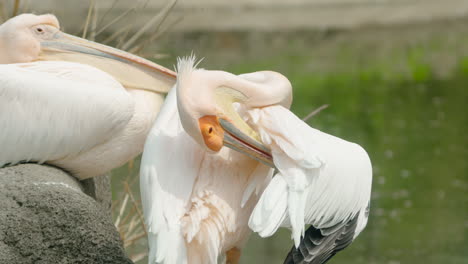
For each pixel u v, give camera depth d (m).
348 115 25.97
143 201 7.92
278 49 34.47
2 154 8.91
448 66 32.53
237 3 37.72
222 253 8.51
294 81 29.75
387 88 29.34
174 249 7.36
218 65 31.08
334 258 17.17
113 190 13.68
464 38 36.19
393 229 18.34
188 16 33.78
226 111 8.03
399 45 35.56
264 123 7.98
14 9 12.12
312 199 7.93
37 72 9.09
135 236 11.61
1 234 7.77
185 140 8.27
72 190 8.05
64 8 16.38
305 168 7.74
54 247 7.80
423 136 23.97
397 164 21.83
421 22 38.00
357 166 8.35
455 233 17.95
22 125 8.85
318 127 24.78
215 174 8.06
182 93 7.73
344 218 8.33
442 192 20.03
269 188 7.48
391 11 39.19
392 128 24.78
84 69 9.49
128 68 10.15
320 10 39.47
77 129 9.11
